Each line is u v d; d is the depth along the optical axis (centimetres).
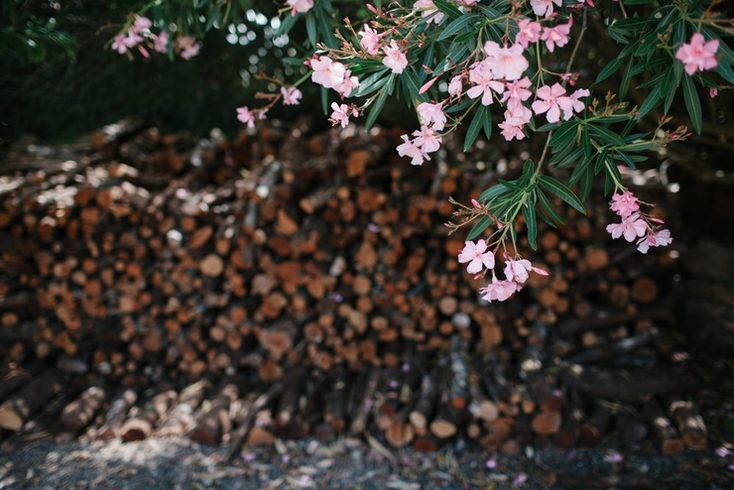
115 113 447
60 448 273
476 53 129
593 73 338
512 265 134
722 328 318
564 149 138
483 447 276
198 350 327
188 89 450
